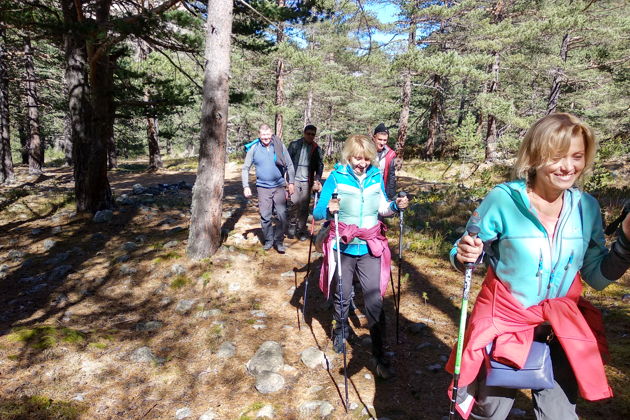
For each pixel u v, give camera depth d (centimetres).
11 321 465
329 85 2212
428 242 691
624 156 1546
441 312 466
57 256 655
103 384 351
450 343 403
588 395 173
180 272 570
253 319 457
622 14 1880
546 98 2625
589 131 170
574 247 182
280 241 650
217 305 494
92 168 878
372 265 360
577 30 1753
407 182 1595
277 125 2350
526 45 2020
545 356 188
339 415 306
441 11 1694
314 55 2106
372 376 355
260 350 383
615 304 455
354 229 350
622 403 292
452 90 2670
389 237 728
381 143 532
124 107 974
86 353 392
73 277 578
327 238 379
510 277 189
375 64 1841
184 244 662
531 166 180
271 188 639
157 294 529
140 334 435
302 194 719
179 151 5875
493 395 195
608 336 388
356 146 351
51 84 2286
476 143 1886
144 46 1409
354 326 444
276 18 967
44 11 750
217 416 309
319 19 1066
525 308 186
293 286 541
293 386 345
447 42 2008
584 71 2077
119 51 873
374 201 362
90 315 482
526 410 301
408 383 344
